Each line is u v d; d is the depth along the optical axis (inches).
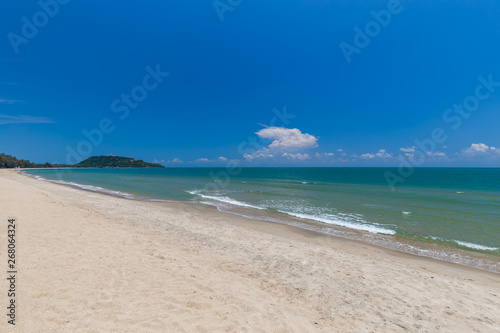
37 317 132.0
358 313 185.2
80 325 130.8
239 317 160.6
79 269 199.6
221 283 209.3
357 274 262.8
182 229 413.1
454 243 401.4
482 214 619.5
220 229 435.2
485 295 229.8
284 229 466.3
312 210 658.2
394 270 282.8
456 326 176.2
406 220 551.5
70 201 585.9
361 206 722.8
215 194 976.3
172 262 243.3
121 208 572.4
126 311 150.2
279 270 259.3
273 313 171.3
